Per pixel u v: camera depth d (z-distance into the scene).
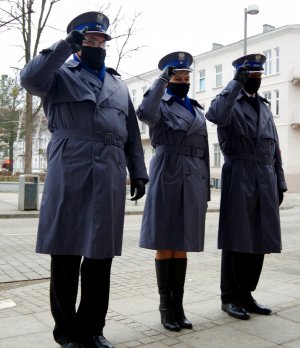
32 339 3.30
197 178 3.66
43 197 2.96
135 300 4.42
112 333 3.42
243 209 3.75
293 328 3.55
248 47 33.44
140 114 3.35
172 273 3.62
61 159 2.91
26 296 4.68
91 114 2.94
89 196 2.89
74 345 2.96
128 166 3.33
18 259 6.84
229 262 3.93
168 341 3.25
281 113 31.42
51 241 2.85
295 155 31.02
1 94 37.16
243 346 3.17
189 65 3.81
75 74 2.99
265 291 4.77
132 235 9.73
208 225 12.09
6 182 25.28
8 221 12.20
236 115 3.83
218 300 4.40
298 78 30.47
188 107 3.81
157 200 3.57
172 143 3.63
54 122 3.01
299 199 25.95
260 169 3.85
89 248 2.80
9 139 39.00
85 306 3.04
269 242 3.79
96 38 3.05
